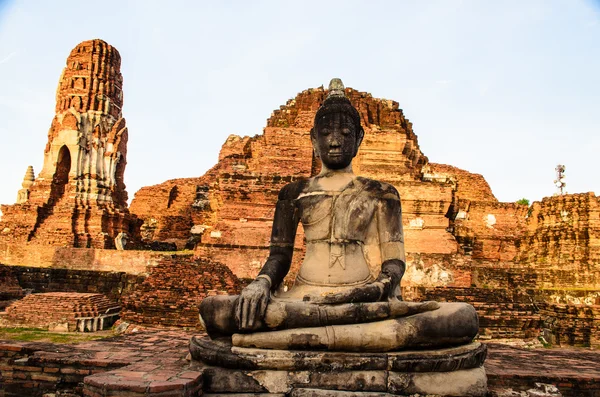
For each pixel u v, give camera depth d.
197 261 16.62
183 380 5.88
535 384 8.12
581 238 24.16
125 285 20.83
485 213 30.06
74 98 26.80
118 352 8.64
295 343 6.38
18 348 8.73
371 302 6.65
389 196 7.81
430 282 18.41
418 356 6.24
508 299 16.86
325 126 8.14
